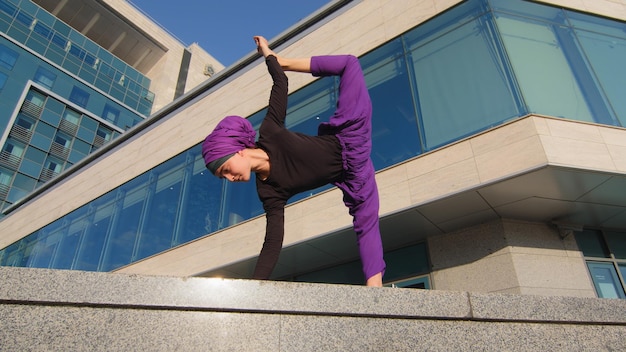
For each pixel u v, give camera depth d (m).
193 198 12.95
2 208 29.09
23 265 19.23
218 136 2.21
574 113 7.62
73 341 1.75
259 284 2.05
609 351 2.35
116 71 43.03
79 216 17.69
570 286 7.47
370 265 2.48
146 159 15.96
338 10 12.14
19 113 32.72
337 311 2.06
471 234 8.30
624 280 7.93
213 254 11.06
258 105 12.92
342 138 2.39
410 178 8.13
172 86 48.31
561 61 8.37
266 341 1.94
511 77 7.88
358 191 2.51
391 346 2.06
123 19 45.34
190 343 1.86
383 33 10.61
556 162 6.57
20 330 1.71
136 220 14.47
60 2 41.47
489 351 2.17
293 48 12.82
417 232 8.69
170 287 1.94
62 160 34.31
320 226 9.01
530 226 8.06
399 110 9.33
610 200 7.48
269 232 2.34
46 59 36.34
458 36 9.12
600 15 9.40
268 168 2.31
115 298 1.85
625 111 7.96
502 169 7.02
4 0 34.97
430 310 2.18
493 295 2.33
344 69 2.60
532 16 8.91
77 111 37.16
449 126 8.30
